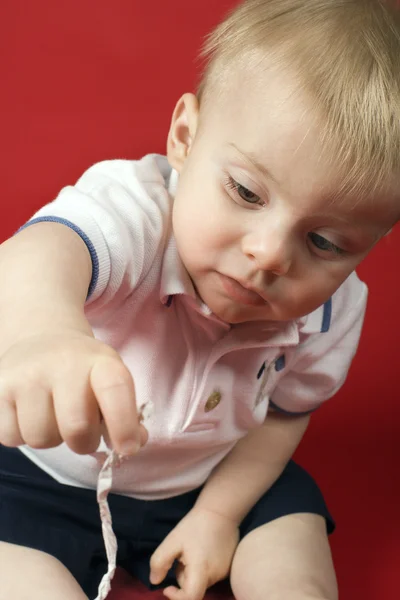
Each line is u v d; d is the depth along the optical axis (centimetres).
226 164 73
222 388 83
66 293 66
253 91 73
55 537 82
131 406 57
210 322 80
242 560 86
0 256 69
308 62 73
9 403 58
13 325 62
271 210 73
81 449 58
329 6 76
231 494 89
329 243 74
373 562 94
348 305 90
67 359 58
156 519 87
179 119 80
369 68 73
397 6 78
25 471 84
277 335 82
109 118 125
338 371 91
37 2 138
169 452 84
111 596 85
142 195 78
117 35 137
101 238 73
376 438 106
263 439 92
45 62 130
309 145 71
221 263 75
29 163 119
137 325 80
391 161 73
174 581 87
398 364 113
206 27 141
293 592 82
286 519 89
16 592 77
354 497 100
